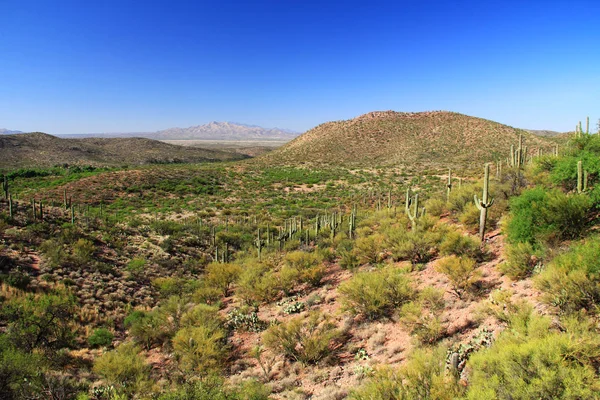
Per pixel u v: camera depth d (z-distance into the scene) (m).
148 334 13.97
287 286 15.89
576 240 10.02
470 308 9.43
